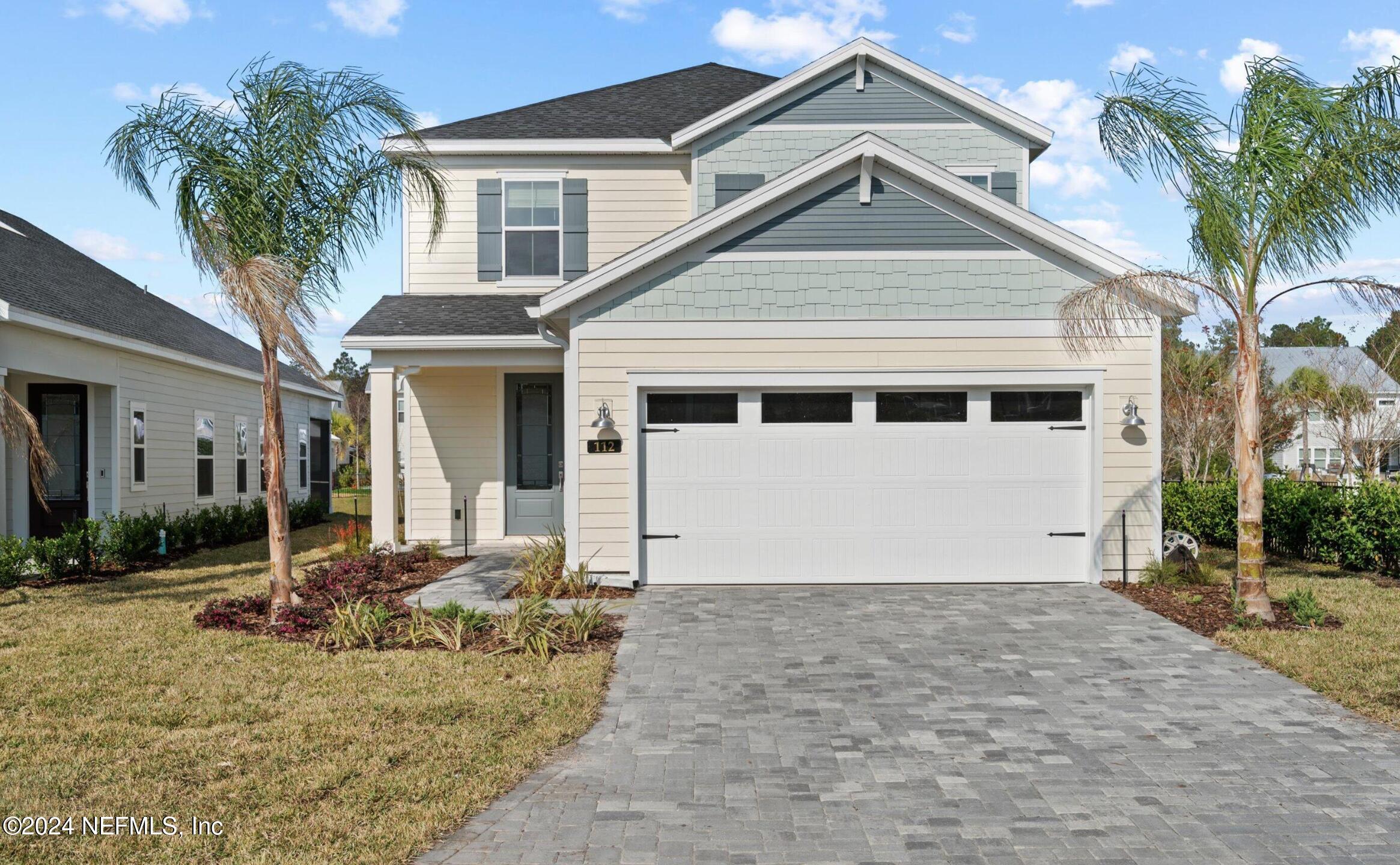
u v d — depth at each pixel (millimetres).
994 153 14508
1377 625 8586
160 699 6492
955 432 11109
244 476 20484
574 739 5867
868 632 8703
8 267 13188
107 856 4223
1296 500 13148
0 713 6180
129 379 15156
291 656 7691
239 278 8539
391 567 12016
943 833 4523
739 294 10984
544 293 15102
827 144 14531
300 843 4355
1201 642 8289
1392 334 26500
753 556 11133
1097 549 10961
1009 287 10953
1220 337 25188
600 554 10961
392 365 13219
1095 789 5047
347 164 9664
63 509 14812
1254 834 4492
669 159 15203
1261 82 9000
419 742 5637
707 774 5289
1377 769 5305
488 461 15273
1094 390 10945
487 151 14984
